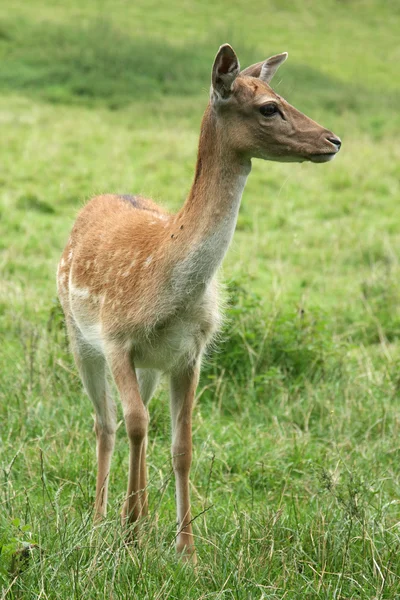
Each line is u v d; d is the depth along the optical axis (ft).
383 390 58.08
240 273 69.05
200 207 37.42
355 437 52.65
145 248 40.22
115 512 38.34
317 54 225.56
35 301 70.74
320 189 118.01
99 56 178.60
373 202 112.57
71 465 46.55
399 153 136.87
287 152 36.94
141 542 36.60
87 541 35.83
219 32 219.61
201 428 51.83
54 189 106.73
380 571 34.37
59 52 178.91
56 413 52.24
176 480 40.11
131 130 143.23
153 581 34.40
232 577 34.91
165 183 112.88
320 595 34.17
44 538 36.40
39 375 55.88
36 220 96.27
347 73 211.82
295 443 50.19
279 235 97.50
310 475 47.16
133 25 217.97
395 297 77.30
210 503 42.86
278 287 76.69
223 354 60.18
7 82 164.96
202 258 37.32
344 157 133.80
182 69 179.42
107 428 43.98
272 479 47.50
